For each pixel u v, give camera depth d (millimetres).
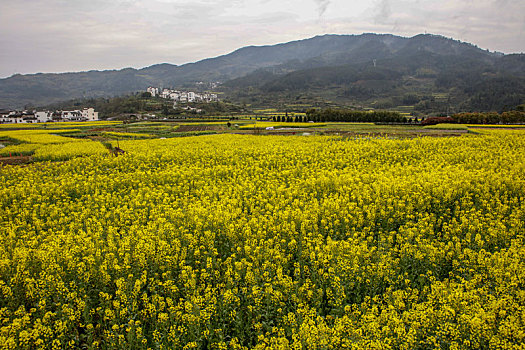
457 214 15344
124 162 31875
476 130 52188
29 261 11227
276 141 44781
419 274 10727
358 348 7141
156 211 16594
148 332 8883
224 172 25594
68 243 12453
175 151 36031
